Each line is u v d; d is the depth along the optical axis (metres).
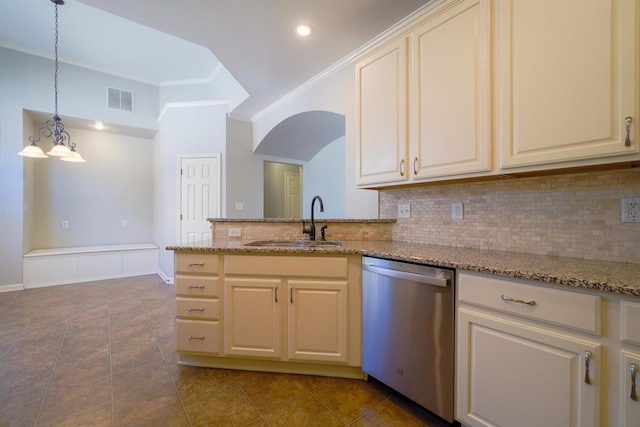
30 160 4.16
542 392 1.05
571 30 1.14
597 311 0.94
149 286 4.06
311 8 1.94
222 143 4.22
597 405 0.93
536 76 1.24
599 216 1.34
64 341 2.33
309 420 1.43
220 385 1.73
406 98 1.77
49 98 3.96
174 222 4.30
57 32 3.37
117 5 1.89
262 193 4.56
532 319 1.08
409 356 1.47
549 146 1.21
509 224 1.63
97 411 1.49
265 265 1.79
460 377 1.29
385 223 2.28
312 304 1.76
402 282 1.50
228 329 1.84
